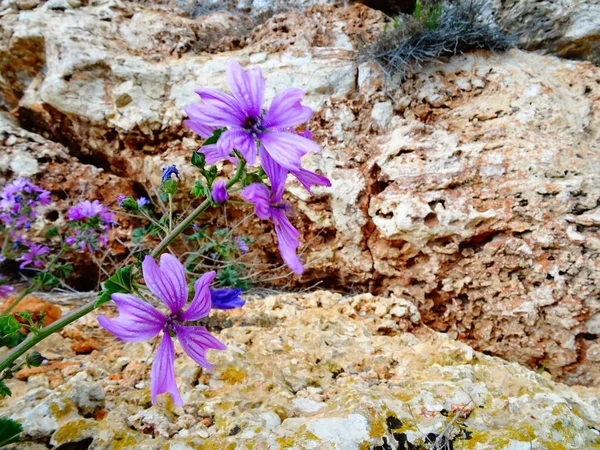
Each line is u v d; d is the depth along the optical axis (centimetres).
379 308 34
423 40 41
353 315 33
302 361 25
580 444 18
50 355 26
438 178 35
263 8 60
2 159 43
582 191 33
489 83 41
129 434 18
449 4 49
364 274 38
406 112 41
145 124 44
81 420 18
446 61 43
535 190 33
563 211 32
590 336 31
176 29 52
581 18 44
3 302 33
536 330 32
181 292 13
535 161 34
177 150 44
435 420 19
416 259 36
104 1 52
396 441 18
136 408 20
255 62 46
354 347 27
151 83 45
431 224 34
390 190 36
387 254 37
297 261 13
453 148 36
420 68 42
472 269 34
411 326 33
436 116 40
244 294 40
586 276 31
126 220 45
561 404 20
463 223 34
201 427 19
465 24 42
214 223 44
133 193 48
